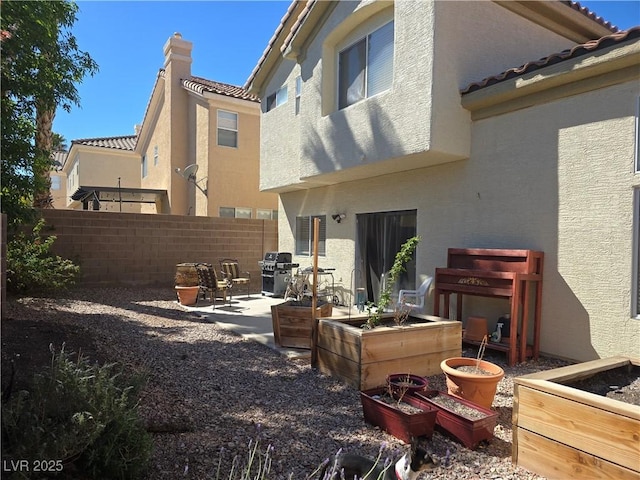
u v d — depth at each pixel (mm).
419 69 7055
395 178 8828
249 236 14469
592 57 5520
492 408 4500
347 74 9070
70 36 8344
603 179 5652
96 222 12047
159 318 8680
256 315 9234
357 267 10000
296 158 11219
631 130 5398
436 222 7906
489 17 7555
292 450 3510
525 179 6523
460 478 3180
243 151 17062
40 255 10195
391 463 2953
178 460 3242
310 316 6516
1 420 2367
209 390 4797
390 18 7992
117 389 2996
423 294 7574
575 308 5922
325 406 4465
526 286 6043
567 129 6031
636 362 4133
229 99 16281
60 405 2643
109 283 12234
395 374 4625
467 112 7242
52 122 12211
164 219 13016
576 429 2965
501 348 6133
